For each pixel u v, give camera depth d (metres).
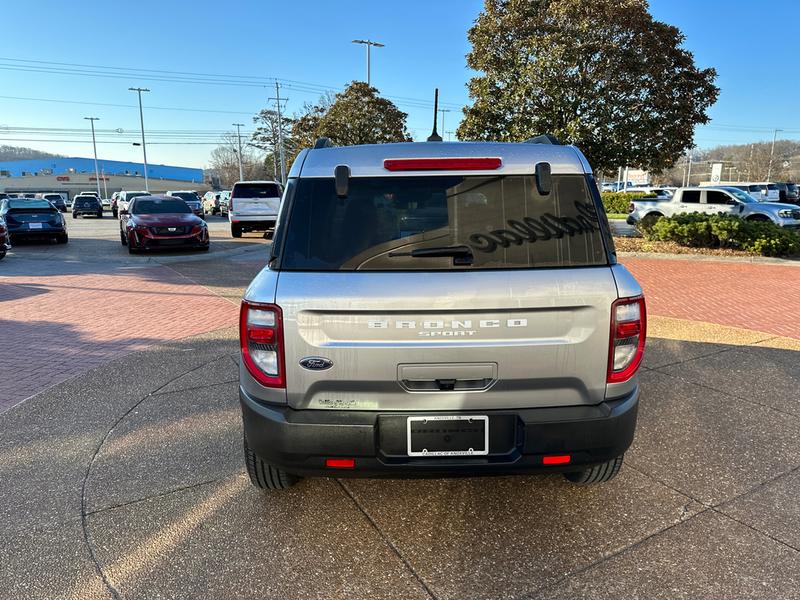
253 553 2.76
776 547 2.76
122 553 2.77
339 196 2.60
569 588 2.50
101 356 6.01
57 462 3.69
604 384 2.52
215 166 110.25
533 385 2.48
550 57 14.11
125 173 124.31
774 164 87.75
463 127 15.97
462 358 2.43
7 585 2.55
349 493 3.30
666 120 14.55
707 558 2.69
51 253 15.92
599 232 2.59
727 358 5.76
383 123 28.30
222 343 6.50
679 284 10.28
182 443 3.94
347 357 2.43
